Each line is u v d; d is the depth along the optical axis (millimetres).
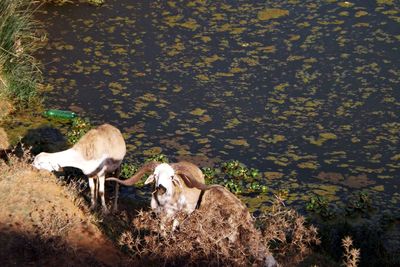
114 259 17094
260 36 38781
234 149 29188
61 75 34281
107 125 21750
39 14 39875
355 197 26266
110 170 21703
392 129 31031
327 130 30875
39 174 19031
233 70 35500
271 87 34125
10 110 30453
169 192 18094
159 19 40312
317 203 25359
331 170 28016
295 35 38875
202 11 41406
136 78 34500
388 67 35938
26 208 17359
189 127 30688
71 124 29984
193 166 19219
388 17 40812
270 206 25203
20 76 31328
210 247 16047
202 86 34062
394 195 26562
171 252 16344
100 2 41562
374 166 28422
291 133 30578
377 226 24562
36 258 16234
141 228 18750
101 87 33500
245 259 16266
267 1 42750
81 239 17328
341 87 34188
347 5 42219
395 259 21844
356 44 38031
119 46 37344
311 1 42781
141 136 29750
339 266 20359
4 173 18641
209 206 17719
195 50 37281
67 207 18109
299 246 18562
